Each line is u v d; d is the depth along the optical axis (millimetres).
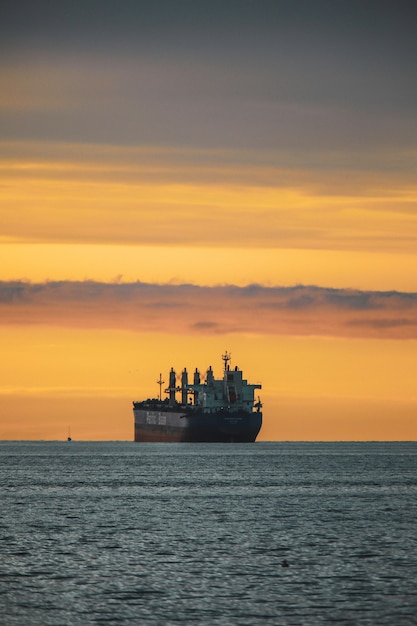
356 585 132625
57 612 117750
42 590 129000
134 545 167875
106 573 140500
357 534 184250
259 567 146000
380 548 166000
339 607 120188
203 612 117812
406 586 131875
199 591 128625
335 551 162375
